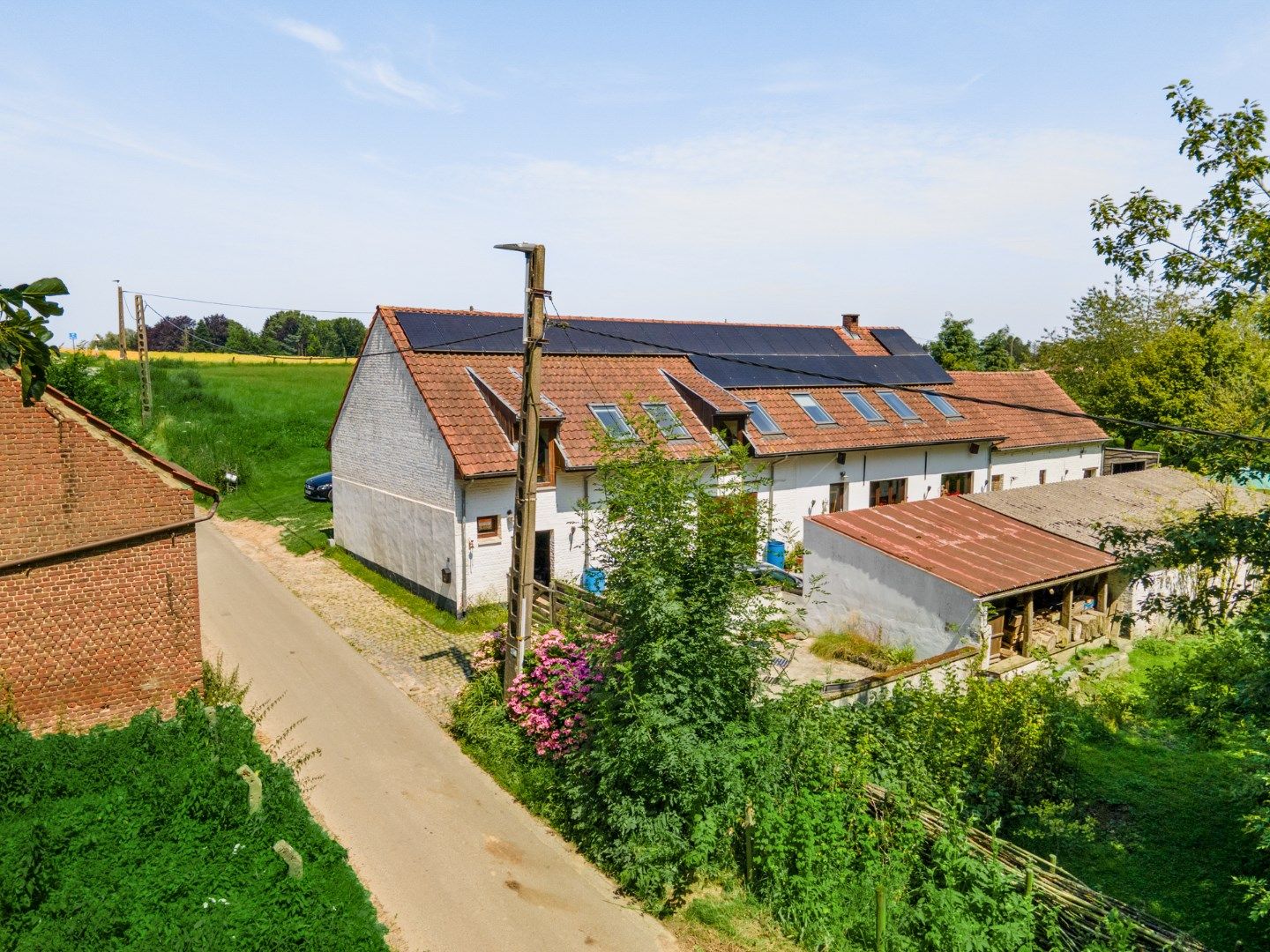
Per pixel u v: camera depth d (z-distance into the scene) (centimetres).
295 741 1341
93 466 1194
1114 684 1543
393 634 1873
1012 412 3212
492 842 1099
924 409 2925
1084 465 3397
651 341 2709
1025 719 1179
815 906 916
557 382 2242
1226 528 1012
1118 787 1216
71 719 1212
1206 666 1334
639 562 1089
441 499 1992
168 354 8425
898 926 883
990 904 851
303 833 973
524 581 1360
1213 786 1211
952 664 1472
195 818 955
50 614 1185
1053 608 1938
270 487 3503
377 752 1324
